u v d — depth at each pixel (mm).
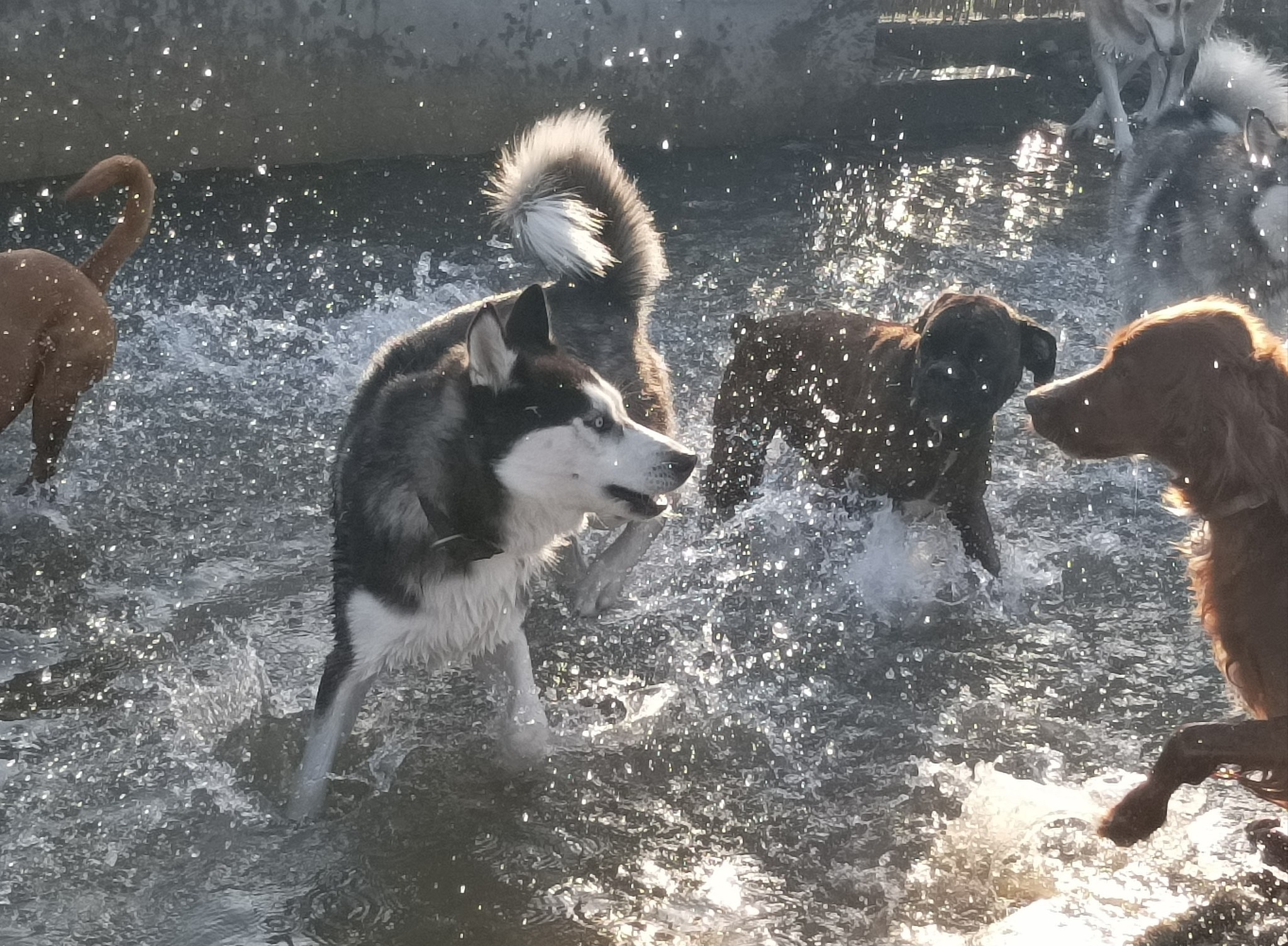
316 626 4012
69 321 4473
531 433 3068
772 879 2992
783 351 4582
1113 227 6812
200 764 3326
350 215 7867
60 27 7949
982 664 3965
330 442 5168
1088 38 12078
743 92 9984
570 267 4156
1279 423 2576
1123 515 4875
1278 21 12367
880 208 8352
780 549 4566
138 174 4684
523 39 9227
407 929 2801
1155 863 2922
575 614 4195
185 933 2762
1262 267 5973
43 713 3514
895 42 11578
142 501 4684
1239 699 2846
